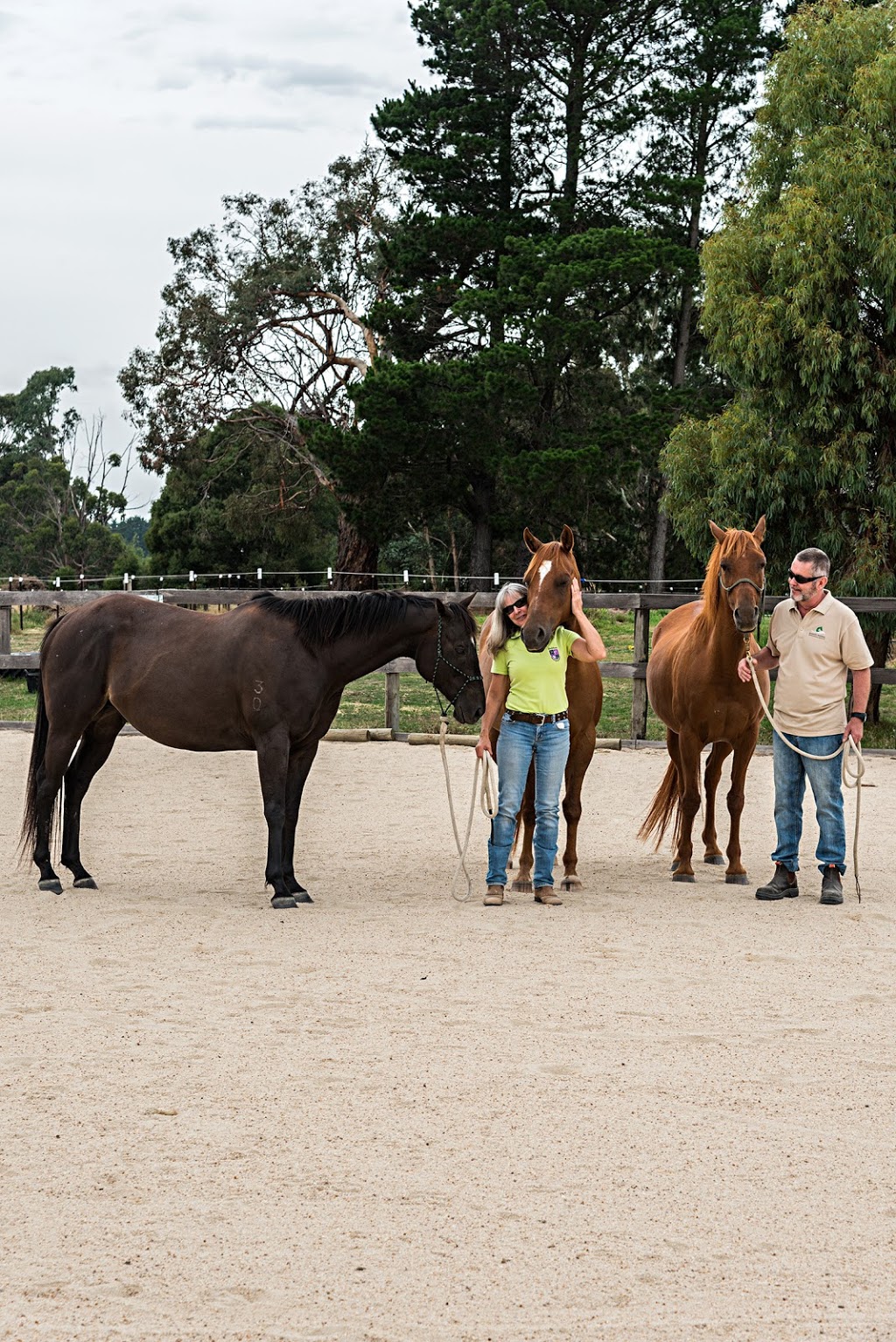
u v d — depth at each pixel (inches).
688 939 231.1
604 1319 103.5
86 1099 150.1
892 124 643.5
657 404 1186.6
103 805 396.5
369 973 206.4
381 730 554.9
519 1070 160.2
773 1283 109.3
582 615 257.3
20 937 230.5
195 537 1897.1
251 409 1628.9
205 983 200.1
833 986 199.9
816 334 618.2
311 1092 152.5
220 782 442.6
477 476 1236.5
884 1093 153.6
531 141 1284.4
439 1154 134.7
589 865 311.7
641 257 1075.3
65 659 272.1
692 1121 144.3
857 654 263.6
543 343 1137.4
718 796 418.0
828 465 631.8
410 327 1277.1
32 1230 118.0
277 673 257.1
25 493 2532.0
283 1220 120.0
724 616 272.1
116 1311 104.5
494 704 263.0
